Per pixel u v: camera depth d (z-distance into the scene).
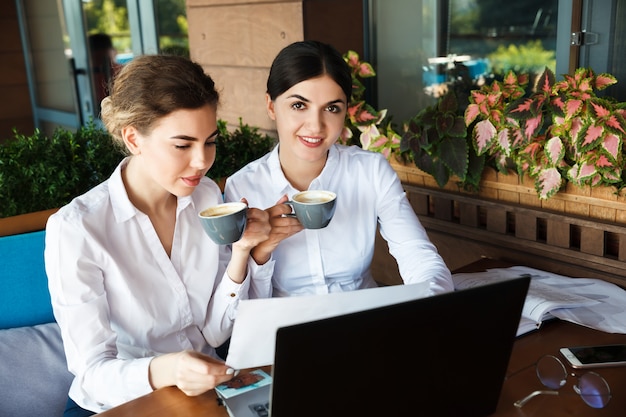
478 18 2.54
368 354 0.98
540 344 1.43
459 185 2.16
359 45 2.92
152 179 1.47
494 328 1.07
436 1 2.64
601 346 1.39
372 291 1.22
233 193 1.78
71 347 1.38
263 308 1.17
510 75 2.06
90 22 5.02
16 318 1.92
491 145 2.02
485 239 2.12
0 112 6.39
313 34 2.78
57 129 2.26
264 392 1.22
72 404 1.62
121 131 1.34
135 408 1.21
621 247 1.78
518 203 2.03
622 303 1.62
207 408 1.21
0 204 2.04
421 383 1.05
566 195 1.90
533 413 1.17
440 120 2.12
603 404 1.17
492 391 1.13
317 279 1.80
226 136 2.50
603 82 1.85
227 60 3.30
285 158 1.76
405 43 2.80
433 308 1.00
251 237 1.44
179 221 1.54
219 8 3.25
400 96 2.88
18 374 1.81
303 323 0.91
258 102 3.16
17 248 1.88
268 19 2.94
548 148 1.87
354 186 1.81
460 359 1.07
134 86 1.29
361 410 1.02
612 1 2.16
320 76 1.55
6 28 6.19
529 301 1.57
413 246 1.75
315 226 1.36
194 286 1.56
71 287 1.38
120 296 1.47
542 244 1.96
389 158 2.39
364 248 1.84
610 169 1.77
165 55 1.36
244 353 1.21
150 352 1.50
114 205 1.46
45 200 2.09
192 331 1.59
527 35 2.41
